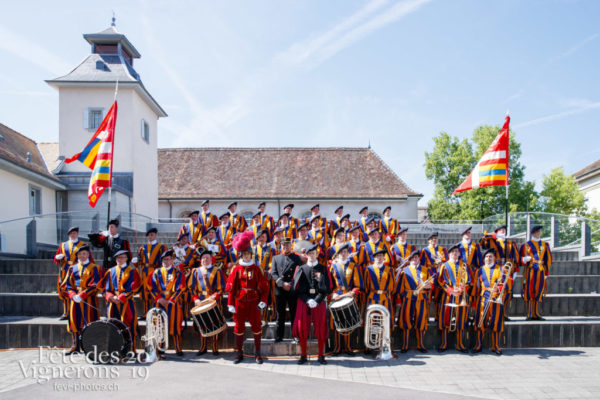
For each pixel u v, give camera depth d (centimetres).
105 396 598
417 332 831
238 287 771
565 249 1384
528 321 898
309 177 3044
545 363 752
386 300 810
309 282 760
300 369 724
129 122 2017
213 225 1250
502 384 646
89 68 2097
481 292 820
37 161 1933
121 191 1911
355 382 656
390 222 1298
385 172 3089
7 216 1552
